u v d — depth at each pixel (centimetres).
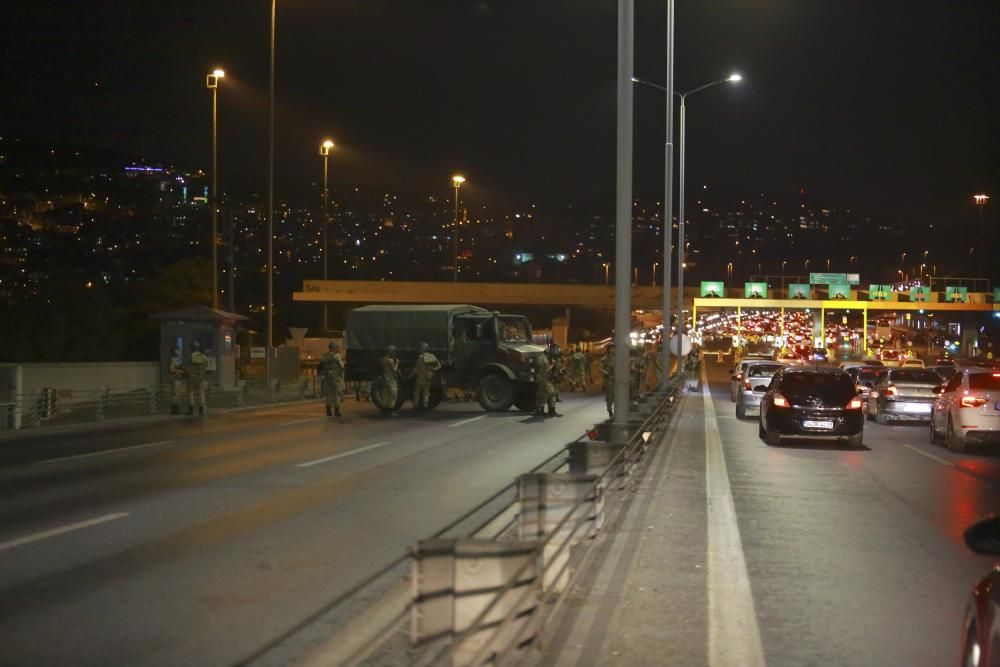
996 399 1942
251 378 4544
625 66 1502
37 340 3647
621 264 1480
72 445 1948
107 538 1001
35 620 700
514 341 2984
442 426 2425
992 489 1449
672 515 1157
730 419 2880
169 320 3394
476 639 544
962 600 780
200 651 629
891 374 2783
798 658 622
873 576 861
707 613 725
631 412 1914
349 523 1089
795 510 1224
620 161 1495
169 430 2300
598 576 830
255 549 948
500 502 1238
